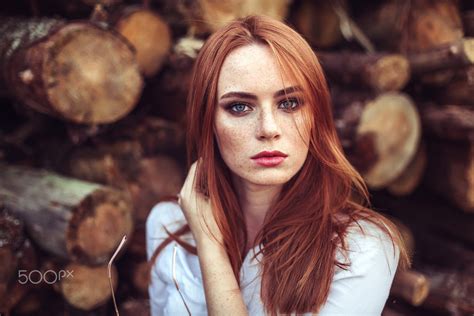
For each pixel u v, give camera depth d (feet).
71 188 6.03
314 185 3.52
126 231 6.13
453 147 7.70
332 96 7.67
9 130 8.21
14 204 6.19
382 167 7.30
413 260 8.05
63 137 7.22
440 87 7.98
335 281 3.26
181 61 6.95
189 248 4.01
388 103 7.20
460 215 7.98
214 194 3.58
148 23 6.84
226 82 3.24
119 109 6.26
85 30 5.91
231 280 3.39
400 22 8.03
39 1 7.38
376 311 3.33
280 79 3.16
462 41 6.92
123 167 6.90
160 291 4.25
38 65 5.78
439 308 7.04
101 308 6.49
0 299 5.66
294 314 3.23
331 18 8.85
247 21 3.30
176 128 7.32
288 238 3.42
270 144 3.22
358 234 3.35
